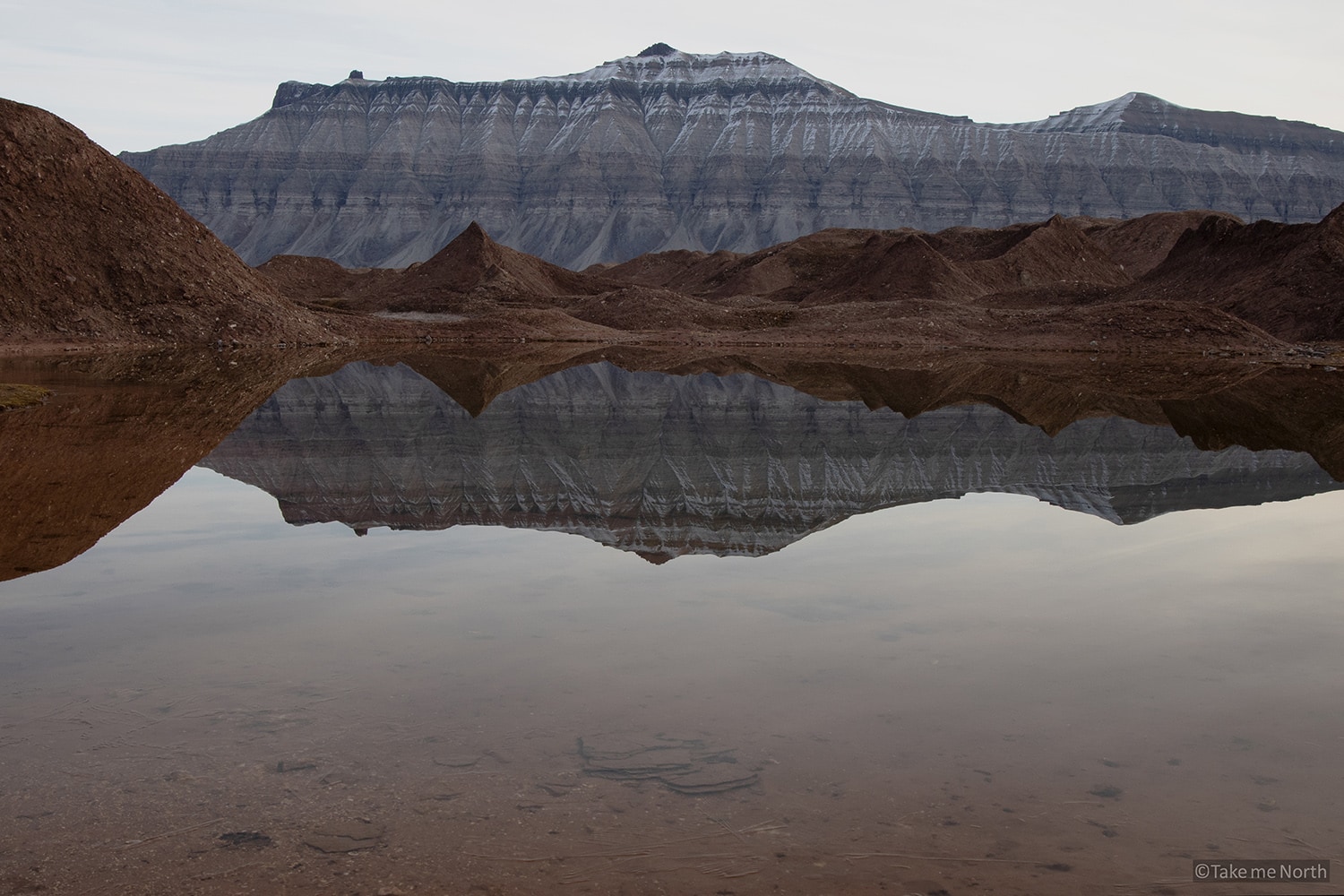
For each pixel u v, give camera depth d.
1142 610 10.24
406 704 7.61
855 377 44.69
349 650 8.84
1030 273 97.94
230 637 9.18
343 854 5.64
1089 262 102.38
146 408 27.44
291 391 34.47
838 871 5.47
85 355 45.62
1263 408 31.47
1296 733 7.17
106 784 6.42
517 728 7.18
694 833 5.83
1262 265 71.56
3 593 10.73
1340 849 5.68
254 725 7.25
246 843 5.77
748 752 6.82
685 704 7.62
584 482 18.86
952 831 5.86
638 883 5.36
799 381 42.84
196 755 6.79
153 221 58.41
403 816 6.02
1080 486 18.73
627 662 8.54
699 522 15.21
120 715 7.42
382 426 26.28
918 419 29.33
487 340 70.75
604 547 13.42
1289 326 63.78
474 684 8.02
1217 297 71.44
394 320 75.69
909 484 18.97
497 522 15.12
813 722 7.32
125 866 5.53
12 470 17.42
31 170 54.47
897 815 6.03
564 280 107.31
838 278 100.38
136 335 52.47
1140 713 7.50
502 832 5.86
